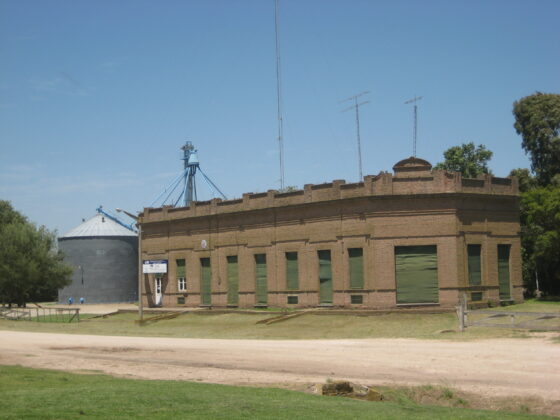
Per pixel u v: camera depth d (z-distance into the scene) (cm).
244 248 5325
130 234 9406
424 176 4388
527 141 6919
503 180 4669
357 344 2992
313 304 4769
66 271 7681
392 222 4384
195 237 5781
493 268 4538
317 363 2388
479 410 1614
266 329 4081
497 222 4612
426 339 3123
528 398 1773
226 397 1642
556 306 4412
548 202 5197
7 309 6431
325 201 4675
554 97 6794
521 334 3042
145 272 6128
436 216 4350
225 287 5488
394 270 4356
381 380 2028
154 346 3109
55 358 2686
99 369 2341
